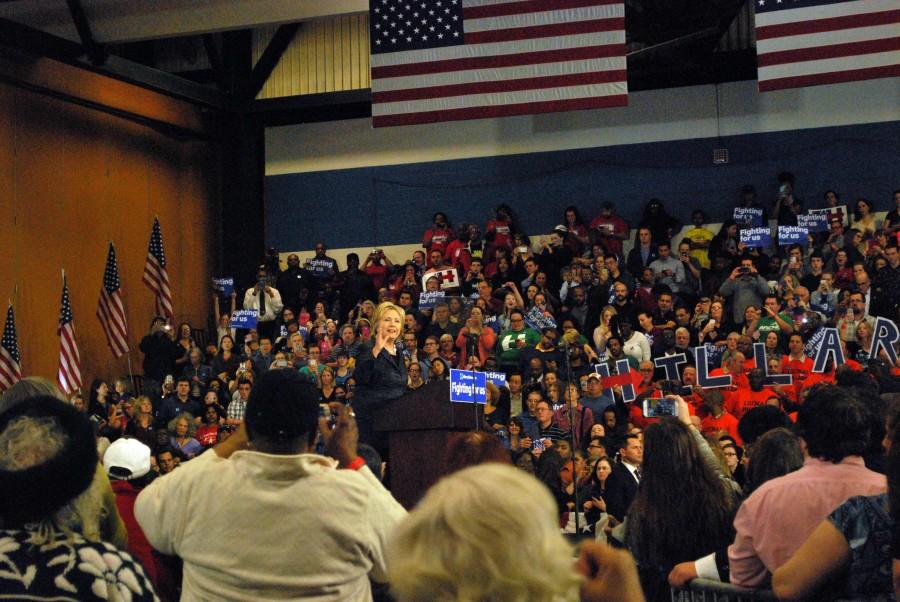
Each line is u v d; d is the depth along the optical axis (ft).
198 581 9.32
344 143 66.23
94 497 7.92
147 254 60.59
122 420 45.73
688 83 61.16
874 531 9.89
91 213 57.31
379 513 9.48
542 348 47.14
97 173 57.82
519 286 56.75
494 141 63.98
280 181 66.95
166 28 52.85
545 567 5.48
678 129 61.31
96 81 56.65
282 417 9.47
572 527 27.86
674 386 39.17
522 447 35.73
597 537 25.12
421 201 64.85
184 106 62.85
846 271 51.24
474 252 60.08
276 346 56.85
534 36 44.32
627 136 62.03
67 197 55.83
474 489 5.61
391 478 19.56
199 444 45.16
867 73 41.81
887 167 58.34
